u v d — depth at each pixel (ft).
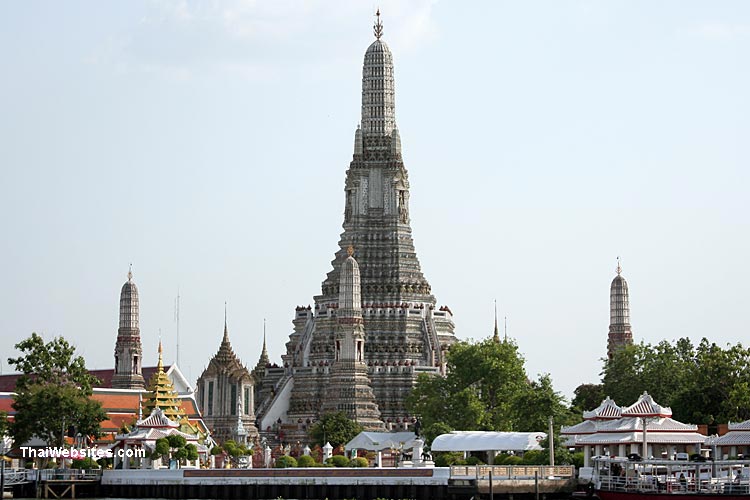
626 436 655.35
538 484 624.18
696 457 623.77
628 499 572.92
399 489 640.58
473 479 627.05
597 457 609.42
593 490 590.96
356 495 647.15
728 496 545.44
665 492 560.61
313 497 655.35
